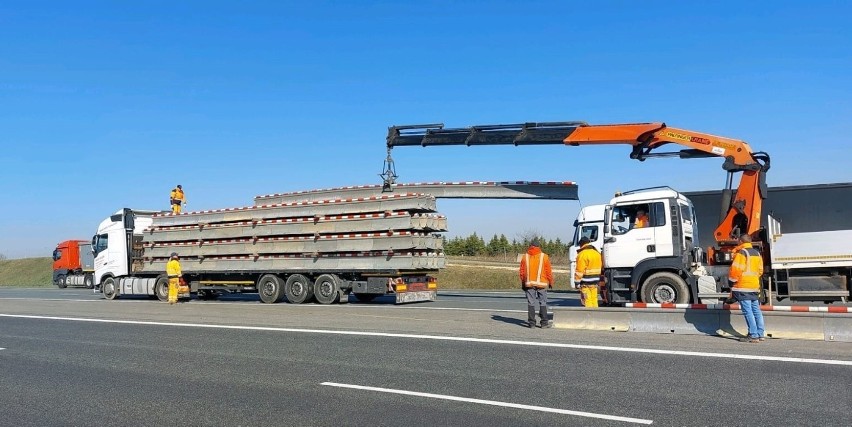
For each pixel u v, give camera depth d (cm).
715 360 894
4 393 822
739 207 1504
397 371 882
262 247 2131
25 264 6644
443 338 1146
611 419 632
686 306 1148
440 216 1958
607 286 1516
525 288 1282
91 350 1147
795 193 1764
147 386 839
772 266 1498
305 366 935
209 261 2252
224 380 859
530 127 1814
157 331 1371
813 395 699
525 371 858
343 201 1991
